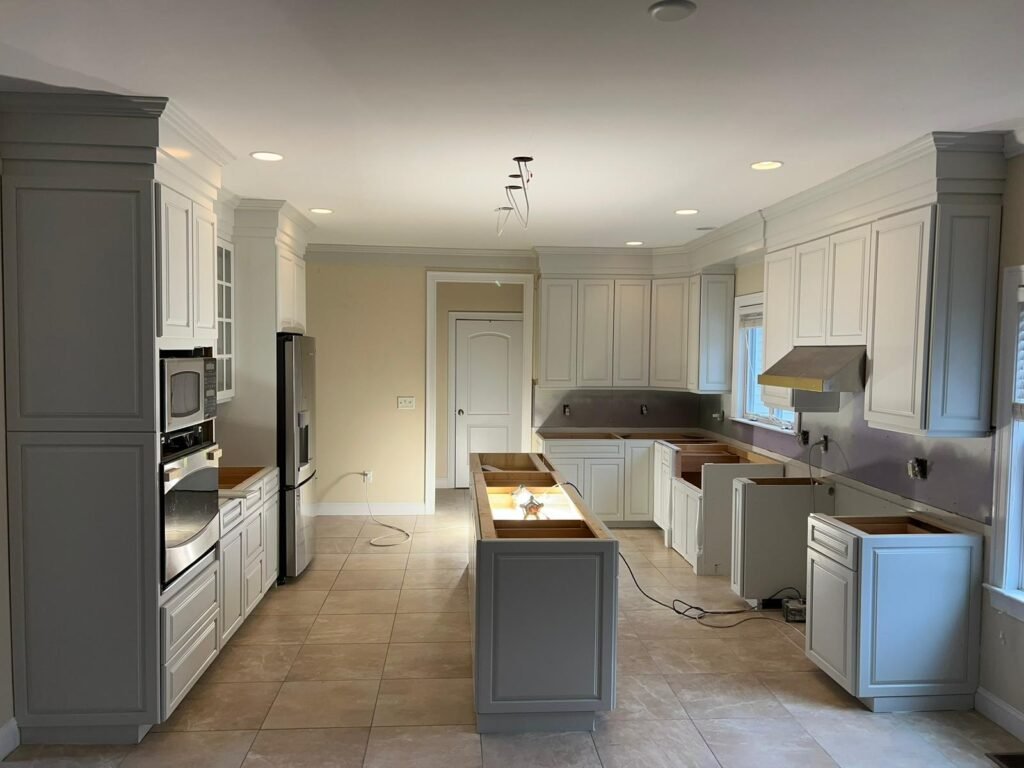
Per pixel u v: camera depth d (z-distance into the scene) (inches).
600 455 251.3
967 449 126.7
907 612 124.1
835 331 151.9
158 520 110.6
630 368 257.8
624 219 196.9
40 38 83.7
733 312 240.2
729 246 209.6
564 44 84.7
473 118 112.3
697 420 274.4
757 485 172.6
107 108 104.9
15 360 107.7
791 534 173.3
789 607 167.2
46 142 105.8
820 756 111.3
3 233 106.7
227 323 178.7
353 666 141.9
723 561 201.3
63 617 110.0
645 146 126.4
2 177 106.3
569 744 114.3
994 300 121.6
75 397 108.7
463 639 155.6
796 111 107.6
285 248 194.2
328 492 263.6
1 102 103.2
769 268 184.2
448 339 319.9
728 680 137.3
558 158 134.6
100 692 110.9
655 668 142.2
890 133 118.0
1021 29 79.4
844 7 74.4
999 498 120.2
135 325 108.7
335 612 170.7
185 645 121.0
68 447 109.0
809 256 163.3
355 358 261.0
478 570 114.5
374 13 76.8
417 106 106.7
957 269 121.0
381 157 135.3
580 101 104.0
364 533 241.0
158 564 110.9
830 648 132.0
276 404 187.0
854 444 162.4
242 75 95.2
